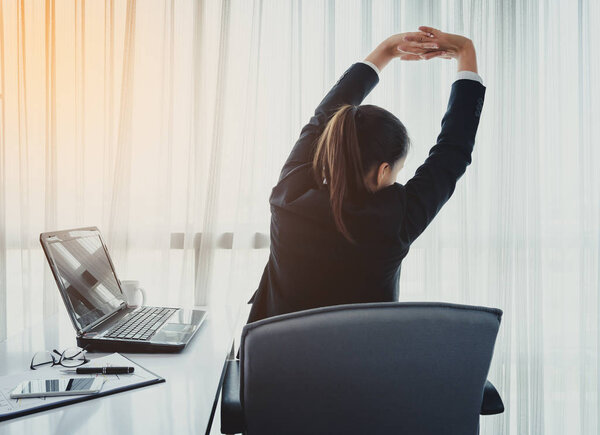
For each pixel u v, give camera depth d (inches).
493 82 83.6
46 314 81.1
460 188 83.4
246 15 81.7
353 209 37.4
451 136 42.6
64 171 80.7
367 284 38.5
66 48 80.0
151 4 81.0
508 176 83.4
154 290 81.6
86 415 32.0
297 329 29.0
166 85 80.7
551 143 85.6
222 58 80.3
